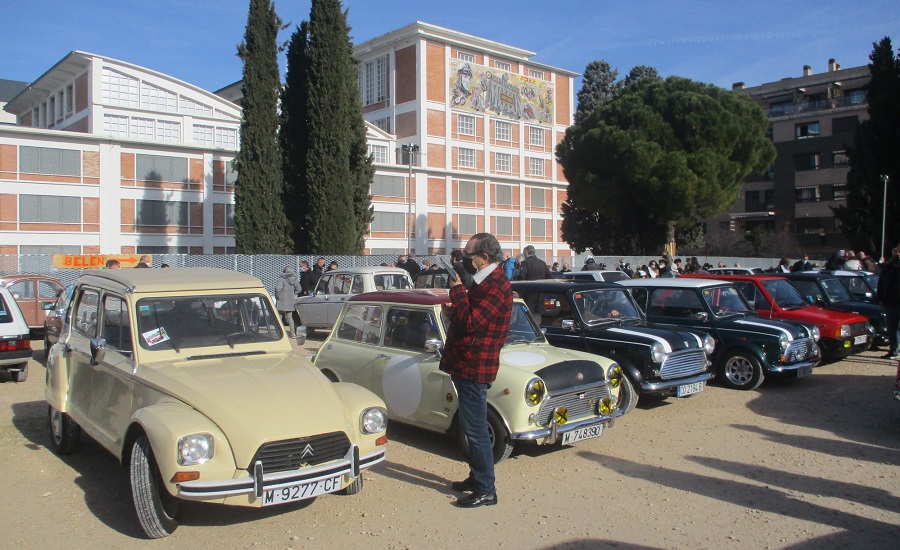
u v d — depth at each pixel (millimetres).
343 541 4770
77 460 6633
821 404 9102
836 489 5879
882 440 7387
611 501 5582
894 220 36281
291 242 28047
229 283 6168
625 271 24453
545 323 9039
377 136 48406
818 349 10508
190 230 38812
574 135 39250
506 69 57094
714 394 9750
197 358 5543
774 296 11992
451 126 53250
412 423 7016
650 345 8156
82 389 6223
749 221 63438
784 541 4816
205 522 5117
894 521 5180
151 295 5746
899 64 36531
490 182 53312
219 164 39844
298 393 5012
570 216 42594
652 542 4789
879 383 10477
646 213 37781
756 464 6566
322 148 27172
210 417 4605
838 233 57500
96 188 36094
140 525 4773
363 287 15094
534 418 6164
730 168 35031
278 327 6191
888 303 12461
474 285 5262
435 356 6727
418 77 51906
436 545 4711
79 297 6781
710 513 5336
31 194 34344
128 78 43188
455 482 5762
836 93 62812
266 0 27719
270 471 4562
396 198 47406
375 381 7297
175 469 4371
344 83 27594
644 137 34969
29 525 5059
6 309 10125
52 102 47781
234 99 58750
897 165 36281
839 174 57688
